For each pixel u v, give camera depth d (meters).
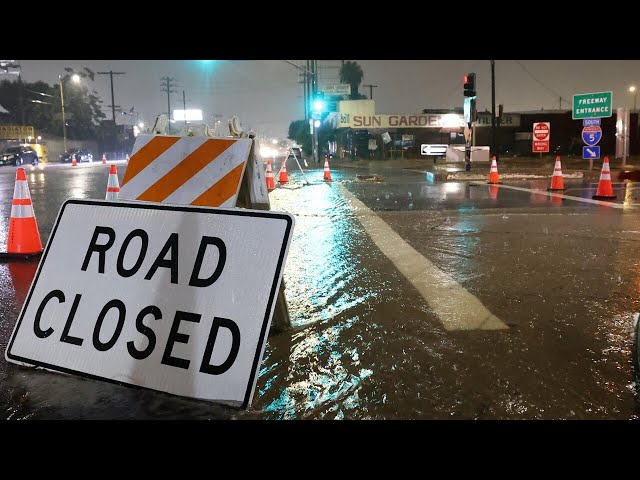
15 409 2.86
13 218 6.56
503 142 51.00
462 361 3.41
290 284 5.16
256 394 3.01
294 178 21.77
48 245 3.20
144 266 2.96
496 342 3.71
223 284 2.80
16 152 37.62
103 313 2.98
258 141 3.63
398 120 49.53
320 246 6.99
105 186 17.11
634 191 14.16
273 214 2.80
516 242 7.19
